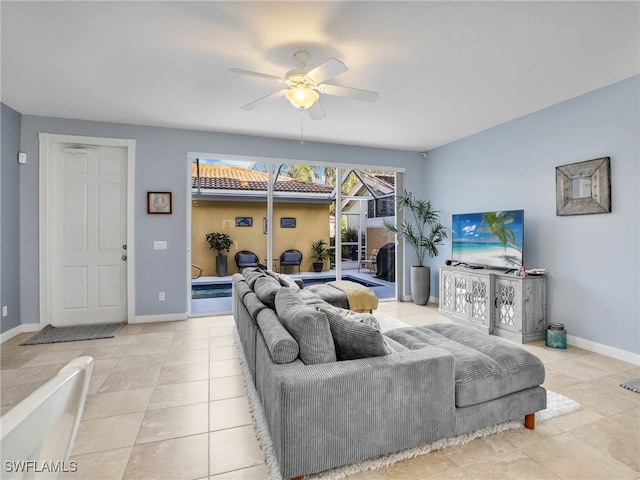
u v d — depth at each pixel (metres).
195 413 2.24
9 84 3.14
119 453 1.83
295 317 1.80
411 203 5.45
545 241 3.79
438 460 1.78
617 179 3.13
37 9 2.06
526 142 3.99
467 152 4.89
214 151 4.63
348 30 2.29
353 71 2.89
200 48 2.52
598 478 1.65
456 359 2.02
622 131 3.09
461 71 2.89
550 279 3.74
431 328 2.66
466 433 1.99
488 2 2.00
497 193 4.40
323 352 1.74
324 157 5.20
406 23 2.21
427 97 3.46
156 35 2.35
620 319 3.14
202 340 3.69
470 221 4.52
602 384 2.64
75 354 3.28
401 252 5.78
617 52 2.58
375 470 1.71
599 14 2.10
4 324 3.63
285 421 1.53
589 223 3.37
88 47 2.50
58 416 0.58
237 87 3.20
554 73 2.93
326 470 1.70
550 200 3.73
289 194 5.16
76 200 4.22
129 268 4.31
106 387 2.60
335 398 1.60
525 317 3.64
